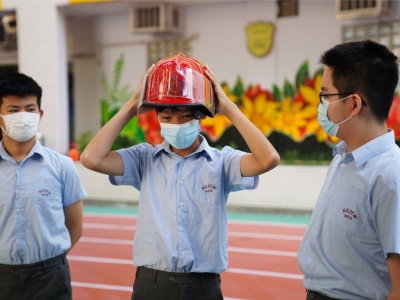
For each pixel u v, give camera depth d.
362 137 2.25
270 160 2.43
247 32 10.52
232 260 6.43
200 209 2.56
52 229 3.03
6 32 12.14
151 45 11.42
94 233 8.10
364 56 2.20
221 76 10.89
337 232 2.21
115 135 2.63
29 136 3.04
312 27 10.07
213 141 11.04
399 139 9.33
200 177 2.60
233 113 2.56
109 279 5.75
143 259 2.56
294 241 7.38
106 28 11.77
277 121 10.50
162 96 2.43
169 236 2.52
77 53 12.01
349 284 2.17
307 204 9.34
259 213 9.55
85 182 10.77
